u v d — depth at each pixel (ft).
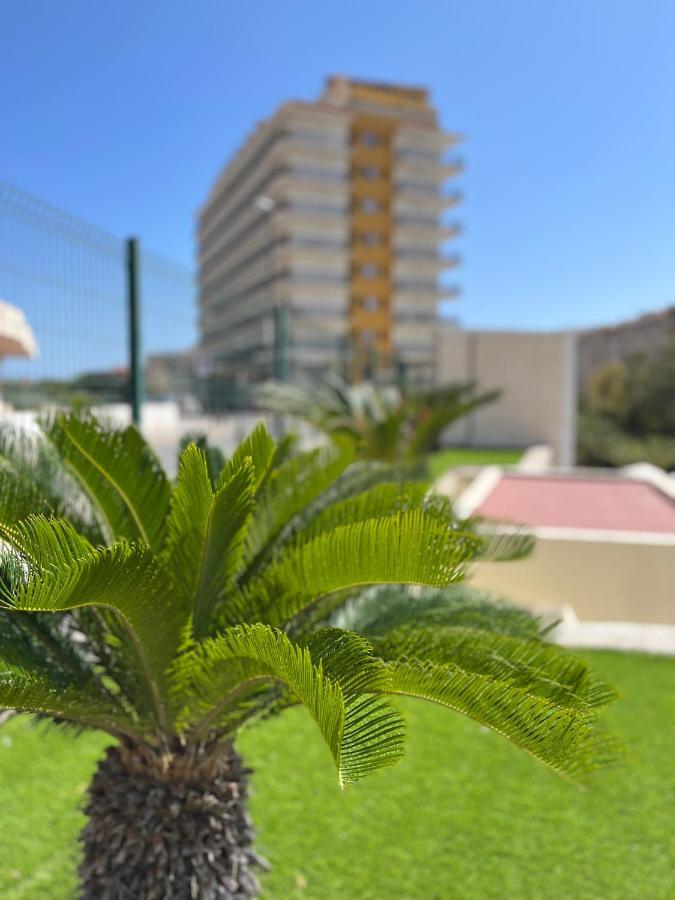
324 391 33.12
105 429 7.57
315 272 162.20
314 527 7.61
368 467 11.43
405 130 167.12
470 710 5.45
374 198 168.86
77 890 7.59
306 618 7.75
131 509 7.43
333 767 11.32
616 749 6.04
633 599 18.80
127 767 7.29
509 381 57.11
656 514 24.54
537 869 8.95
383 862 9.06
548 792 10.67
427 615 8.09
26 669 6.12
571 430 57.52
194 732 7.01
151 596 5.89
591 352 100.22
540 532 19.56
